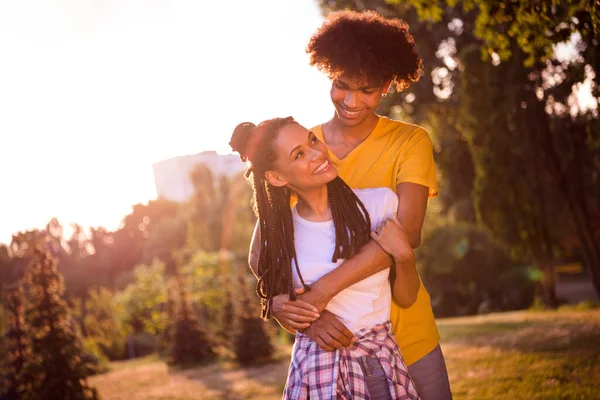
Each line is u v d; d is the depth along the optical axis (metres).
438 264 29.83
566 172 14.01
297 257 2.41
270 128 2.34
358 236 2.35
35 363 13.56
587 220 14.00
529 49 6.07
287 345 20.38
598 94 6.75
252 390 11.40
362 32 2.66
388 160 2.91
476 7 15.79
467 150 19.62
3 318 18.72
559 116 13.68
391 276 2.51
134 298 30.59
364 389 2.28
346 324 2.34
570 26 5.48
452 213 21.28
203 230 43.25
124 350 28.80
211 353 19.55
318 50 2.72
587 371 7.15
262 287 2.47
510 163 14.78
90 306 31.25
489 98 14.14
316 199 2.42
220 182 42.81
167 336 23.75
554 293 19.72
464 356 9.72
